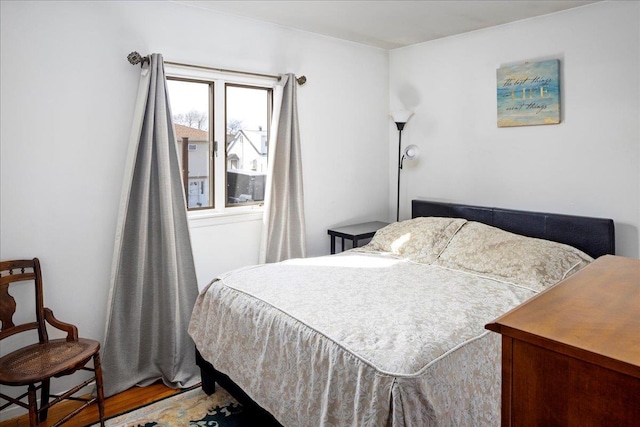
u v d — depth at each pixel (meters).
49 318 2.36
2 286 2.24
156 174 2.77
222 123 3.16
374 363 1.54
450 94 3.73
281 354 1.91
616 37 2.79
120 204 2.63
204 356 2.44
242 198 3.40
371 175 4.19
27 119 2.37
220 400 2.55
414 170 4.08
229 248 3.25
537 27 3.15
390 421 1.43
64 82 2.47
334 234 3.78
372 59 4.09
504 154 3.40
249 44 3.22
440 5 2.93
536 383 0.77
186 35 2.91
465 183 3.68
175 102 3.00
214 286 2.51
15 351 2.21
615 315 0.85
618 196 2.84
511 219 3.28
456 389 1.57
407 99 4.09
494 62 3.41
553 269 2.57
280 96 3.32
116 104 2.66
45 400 2.32
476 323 1.88
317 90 3.69
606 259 1.33
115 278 2.62
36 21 2.36
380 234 3.53
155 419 2.35
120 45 2.65
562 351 0.72
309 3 2.90
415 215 3.95
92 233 2.62
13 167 2.35
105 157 2.64
